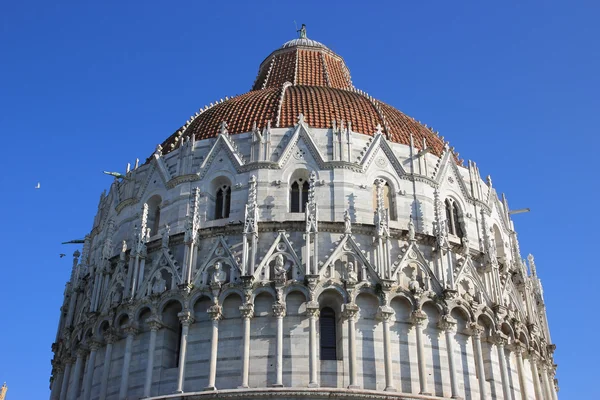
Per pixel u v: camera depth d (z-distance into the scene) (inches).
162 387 1690.5
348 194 1892.2
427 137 2230.6
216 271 1758.1
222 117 2169.0
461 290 1851.6
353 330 1662.2
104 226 2220.7
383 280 1724.9
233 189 1934.1
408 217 1931.6
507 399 1777.8
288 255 1758.1
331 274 1733.5
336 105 2176.4
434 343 1739.7
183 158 2044.8
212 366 1638.8
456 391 1675.7
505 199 2348.7
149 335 1760.6
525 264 2260.1
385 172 1978.3
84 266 2208.4
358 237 1825.8
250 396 1565.0
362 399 1571.1
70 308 2118.6
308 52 2864.2
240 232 1831.9
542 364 2062.0
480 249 2007.9
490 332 1857.8
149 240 1931.6
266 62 2906.0
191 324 1727.4
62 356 2063.2
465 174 2175.2
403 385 1658.5
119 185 2249.0
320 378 1621.6
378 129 2037.4
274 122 2064.5
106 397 1770.4
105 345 1854.1
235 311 1716.3
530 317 2075.5
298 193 1941.4
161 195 2047.2
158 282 1807.3
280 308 1672.0
